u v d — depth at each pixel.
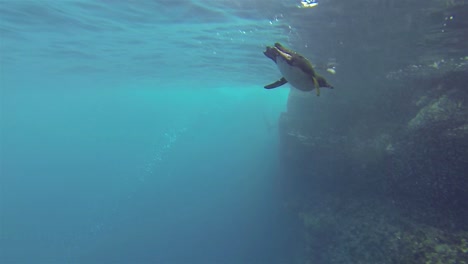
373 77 15.09
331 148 15.17
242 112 49.00
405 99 13.77
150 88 43.81
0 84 39.72
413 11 9.66
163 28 14.02
